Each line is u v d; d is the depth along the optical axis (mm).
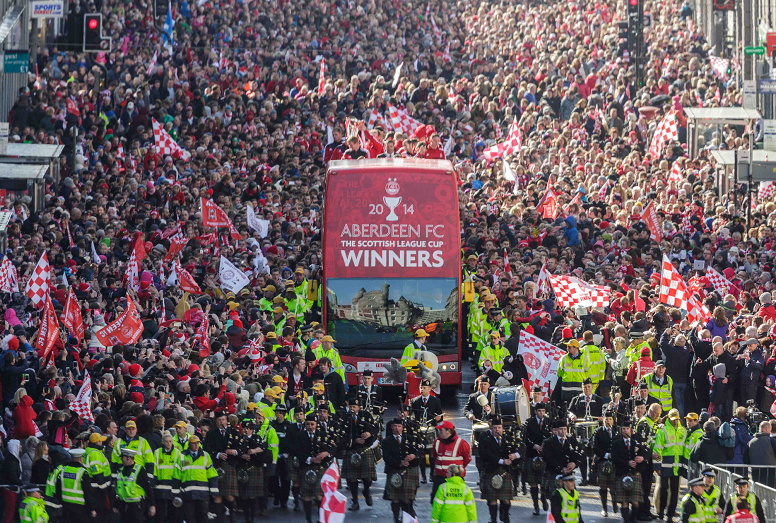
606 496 82688
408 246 111750
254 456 78812
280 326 110812
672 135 179750
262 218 151375
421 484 89750
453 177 113250
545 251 135875
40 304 101250
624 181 171500
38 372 89625
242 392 87625
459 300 111812
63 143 162375
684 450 83000
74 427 79938
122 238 139125
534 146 188125
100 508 72625
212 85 199125
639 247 145875
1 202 138750
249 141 184375
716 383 99438
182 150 169250
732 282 132375
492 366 103500
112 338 96250
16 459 75125
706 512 72375
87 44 152625
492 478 78938
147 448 75000
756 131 184875
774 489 73312
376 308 111125
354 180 112188
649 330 106938
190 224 140875
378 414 89188
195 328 109812
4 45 163125
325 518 61281
